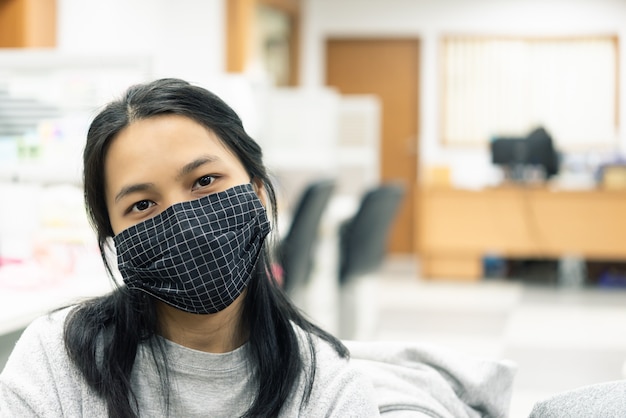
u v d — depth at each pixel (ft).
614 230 22.31
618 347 14.93
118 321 3.12
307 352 3.22
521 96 29.86
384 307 18.85
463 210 23.18
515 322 17.29
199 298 2.95
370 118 19.80
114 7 19.88
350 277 13.33
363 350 3.76
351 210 15.31
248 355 3.14
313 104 18.51
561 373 13.07
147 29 21.97
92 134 3.04
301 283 11.17
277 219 3.35
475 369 3.66
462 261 23.53
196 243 2.91
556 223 22.59
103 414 3.04
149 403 3.09
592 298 20.48
